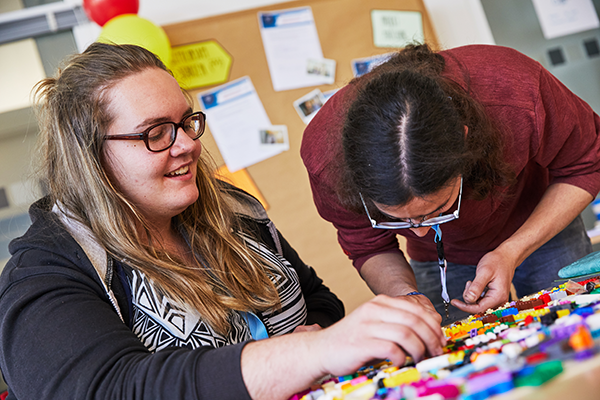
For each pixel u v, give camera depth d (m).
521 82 1.07
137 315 0.87
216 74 2.64
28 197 2.20
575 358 0.49
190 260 1.04
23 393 0.69
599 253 1.06
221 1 2.73
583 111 1.22
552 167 1.27
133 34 2.17
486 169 0.97
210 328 0.91
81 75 0.89
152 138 0.89
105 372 0.67
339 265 2.63
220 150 2.61
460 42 2.98
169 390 0.64
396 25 2.82
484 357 0.55
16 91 2.50
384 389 0.57
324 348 0.64
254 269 1.04
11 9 2.53
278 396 0.65
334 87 2.75
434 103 0.84
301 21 2.75
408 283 1.21
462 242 1.37
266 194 2.62
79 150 0.88
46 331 0.71
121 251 0.89
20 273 0.78
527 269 1.51
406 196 0.85
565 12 3.06
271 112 2.68
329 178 1.08
